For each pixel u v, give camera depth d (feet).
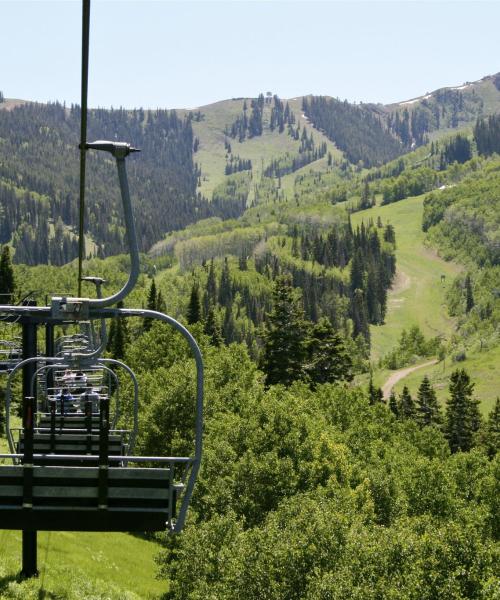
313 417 283.38
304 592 115.96
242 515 156.97
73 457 58.59
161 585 151.53
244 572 119.65
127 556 164.25
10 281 429.79
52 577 94.07
